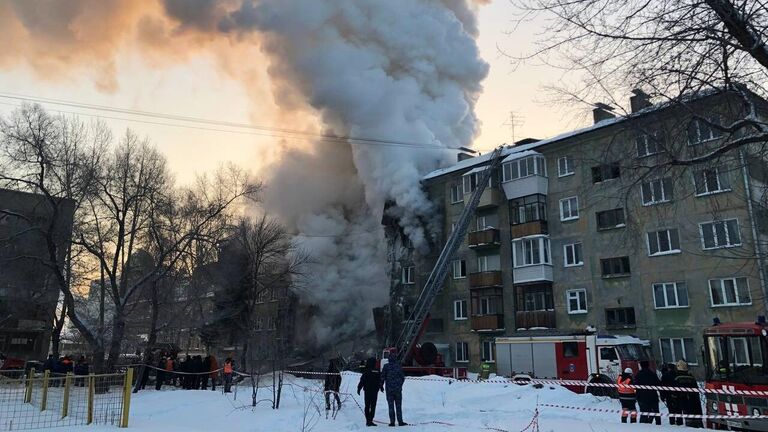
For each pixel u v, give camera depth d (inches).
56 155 1127.6
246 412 580.7
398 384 493.7
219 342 1576.0
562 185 1290.6
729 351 485.4
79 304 1321.4
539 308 1268.5
